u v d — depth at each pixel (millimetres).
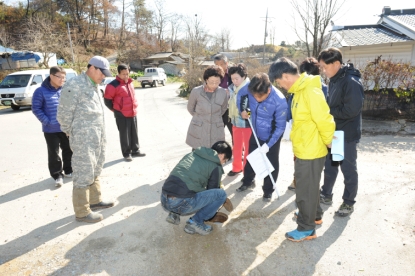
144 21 62969
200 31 34781
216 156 2818
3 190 4129
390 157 4945
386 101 7402
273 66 2520
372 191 3717
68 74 14258
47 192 4039
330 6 8164
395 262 2463
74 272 2457
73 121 3016
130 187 4152
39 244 2848
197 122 3980
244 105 3699
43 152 6039
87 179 3121
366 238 2801
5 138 7352
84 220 3232
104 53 53781
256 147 3627
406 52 10672
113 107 5082
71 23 54156
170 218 2947
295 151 2613
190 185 2742
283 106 3295
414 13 13180
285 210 3418
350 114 2869
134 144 5449
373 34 11828
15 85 12633
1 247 2814
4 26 44312
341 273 2369
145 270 2471
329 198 3463
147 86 31578
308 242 2783
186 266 2510
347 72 2910
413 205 3348
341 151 2594
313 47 8562
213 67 3684
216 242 2840
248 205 3566
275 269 2445
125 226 3148
